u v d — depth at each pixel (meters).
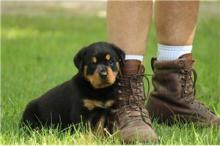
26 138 6.82
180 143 6.45
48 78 11.57
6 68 12.98
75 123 6.83
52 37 18.62
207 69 12.26
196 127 7.29
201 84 10.27
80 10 26.66
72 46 16.91
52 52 15.80
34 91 9.98
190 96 7.41
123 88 6.91
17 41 17.66
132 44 6.90
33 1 28.69
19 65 13.46
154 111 7.56
